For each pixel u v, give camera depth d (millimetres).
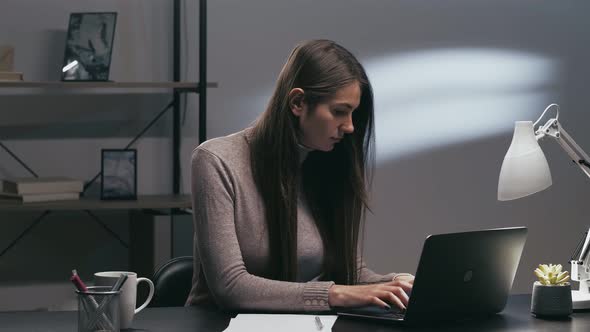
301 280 1812
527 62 3621
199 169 1711
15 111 3027
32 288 3066
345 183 1813
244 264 1730
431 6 3484
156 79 3145
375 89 3439
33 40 3021
